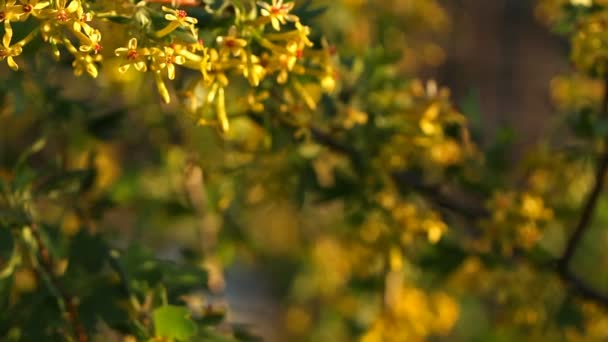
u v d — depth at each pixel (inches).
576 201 55.2
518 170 56.0
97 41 40.6
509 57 137.8
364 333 56.3
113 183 55.7
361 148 50.6
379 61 50.3
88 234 45.9
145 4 41.9
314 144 50.5
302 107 47.2
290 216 75.0
